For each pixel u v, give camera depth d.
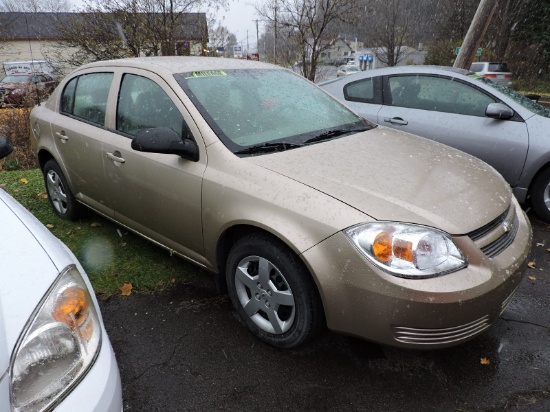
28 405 1.16
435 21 27.08
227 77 2.99
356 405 2.03
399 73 5.03
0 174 5.55
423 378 2.19
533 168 4.04
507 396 2.09
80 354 1.30
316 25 11.29
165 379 2.19
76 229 3.82
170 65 2.98
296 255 2.13
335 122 3.08
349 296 1.95
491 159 4.27
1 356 1.14
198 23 11.79
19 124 6.95
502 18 22.58
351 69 27.25
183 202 2.58
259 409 2.01
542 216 4.16
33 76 7.89
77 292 1.39
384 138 2.96
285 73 3.43
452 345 1.96
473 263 1.97
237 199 2.29
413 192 2.15
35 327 1.23
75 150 3.40
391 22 23.92
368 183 2.19
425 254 1.88
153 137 2.40
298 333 2.22
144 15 11.22
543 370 2.25
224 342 2.45
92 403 1.25
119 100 3.09
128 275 3.11
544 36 21.12
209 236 2.50
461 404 2.04
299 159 2.42
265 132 2.68
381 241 1.89
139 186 2.86
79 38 11.68
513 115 4.21
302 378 2.19
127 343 2.45
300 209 2.07
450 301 1.84
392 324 1.90
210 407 2.02
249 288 2.42
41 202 4.46
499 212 2.21
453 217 2.04
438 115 4.63
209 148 2.47
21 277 1.34
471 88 4.51
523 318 2.68
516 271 2.12
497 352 2.38
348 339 2.48
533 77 21.66
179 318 2.66
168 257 3.35
